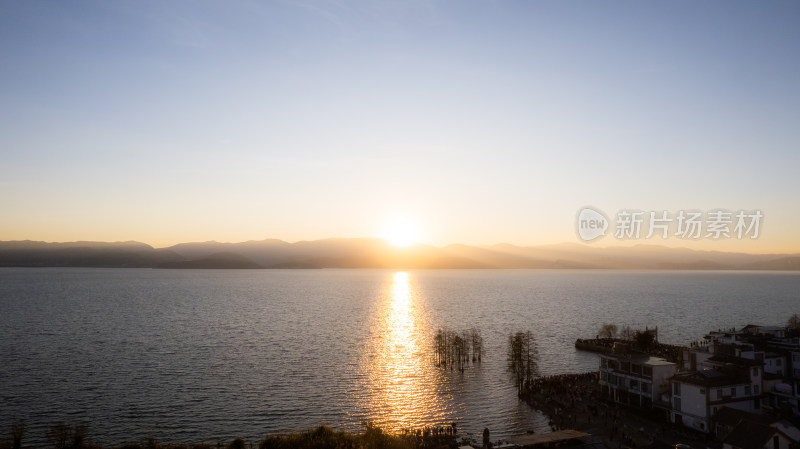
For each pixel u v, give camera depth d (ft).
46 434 319.27
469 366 515.91
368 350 596.70
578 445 283.79
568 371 504.02
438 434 313.32
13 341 629.51
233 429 333.01
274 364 515.91
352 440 274.98
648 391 343.67
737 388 311.27
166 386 429.38
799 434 250.16
